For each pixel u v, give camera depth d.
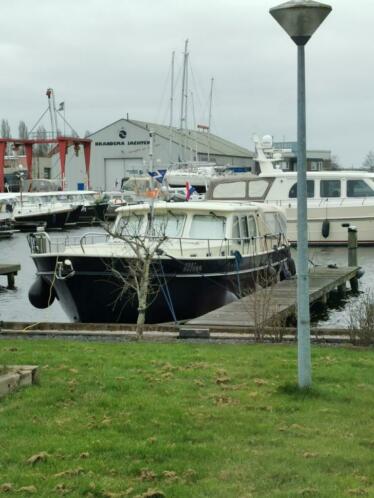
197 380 9.27
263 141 38.03
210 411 7.84
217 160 98.81
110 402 8.07
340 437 7.06
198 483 5.83
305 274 8.84
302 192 8.83
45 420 7.37
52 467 6.09
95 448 6.54
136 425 7.27
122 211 19.73
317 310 22.16
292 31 8.52
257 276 19.72
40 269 18.62
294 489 5.71
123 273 16.73
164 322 17.72
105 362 10.49
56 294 19.08
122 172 99.19
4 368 8.70
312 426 7.40
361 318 13.71
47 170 118.25
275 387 8.99
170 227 19.33
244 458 6.39
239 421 7.50
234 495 5.59
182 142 83.94
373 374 9.95
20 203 61.34
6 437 6.81
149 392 8.62
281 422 7.50
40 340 13.48
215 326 14.54
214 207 19.27
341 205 37.22
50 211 60.47
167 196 27.47
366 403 8.30
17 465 6.13
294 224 36.50
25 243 50.75
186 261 17.62
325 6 8.39
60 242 21.02
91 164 100.62
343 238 37.41
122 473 6.00
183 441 6.84
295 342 13.31
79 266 17.44
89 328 14.92
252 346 12.58
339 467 6.23
